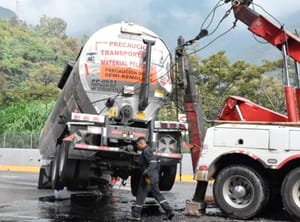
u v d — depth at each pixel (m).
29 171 26.69
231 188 10.00
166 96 11.84
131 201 13.32
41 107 33.78
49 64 96.75
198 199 10.45
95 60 11.41
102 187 15.19
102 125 11.20
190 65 11.38
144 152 9.89
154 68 11.68
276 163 9.50
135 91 11.54
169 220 9.72
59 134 13.40
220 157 10.02
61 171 11.62
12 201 12.96
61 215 10.45
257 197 9.65
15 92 48.91
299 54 10.58
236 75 31.30
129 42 11.56
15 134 29.05
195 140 11.02
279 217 10.16
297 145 9.39
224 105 11.15
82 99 11.59
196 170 10.32
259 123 9.95
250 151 9.75
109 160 11.56
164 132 11.66
